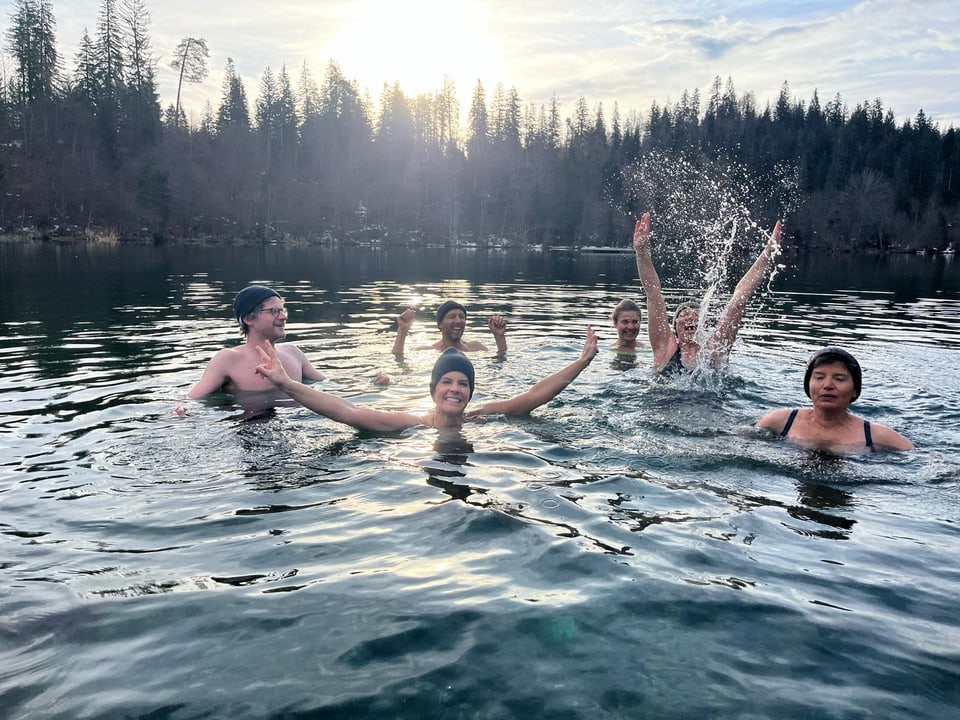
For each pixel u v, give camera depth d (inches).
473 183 2711.6
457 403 161.5
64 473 128.0
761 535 102.2
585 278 774.5
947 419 172.9
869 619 78.7
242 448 144.5
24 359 239.3
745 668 69.1
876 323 378.6
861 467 135.1
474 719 61.5
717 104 2768.2
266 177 2288.4
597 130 2984.7
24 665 69.6
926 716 62.2
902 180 2389.3
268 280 666.8
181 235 1850.4
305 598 82.9
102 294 487.8
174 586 86.1
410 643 73.2
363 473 129.7
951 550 97.8
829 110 3011.8
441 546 97.8
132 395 189.2
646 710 62.7
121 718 61.7
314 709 62.8
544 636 74.4
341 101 2856.8
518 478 126.9
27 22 1968.5
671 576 88.5
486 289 601.3
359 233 2434.8
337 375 224.2
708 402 190.9
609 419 171.6
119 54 2076.8
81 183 1696.6
